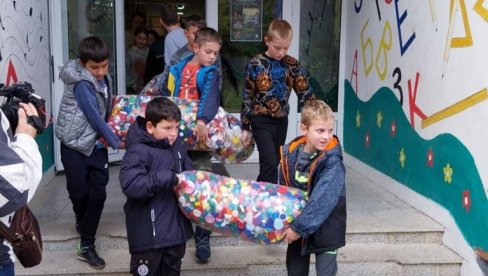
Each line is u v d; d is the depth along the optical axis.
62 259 3.39
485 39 3.12
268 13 5.66
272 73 3.44
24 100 2.01
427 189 3.94
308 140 2.56
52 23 4.89
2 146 1.72
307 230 2.44
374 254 3.53
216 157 3.43
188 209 2.55
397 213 4.04
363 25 5.21
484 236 3.18
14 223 1.94
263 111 3.47
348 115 5.72
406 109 4.27
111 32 5.48
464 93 3.37
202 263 3.35
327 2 5.68
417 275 3.46
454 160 3.52
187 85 3.29
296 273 2.77
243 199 2.51
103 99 3.15
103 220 3.83
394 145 4.53
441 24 3.67
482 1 3.15
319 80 5.81
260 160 3.50
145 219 2.54
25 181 1.74
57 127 3.15
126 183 2.45
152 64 5.65
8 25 3.71
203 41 3.15
